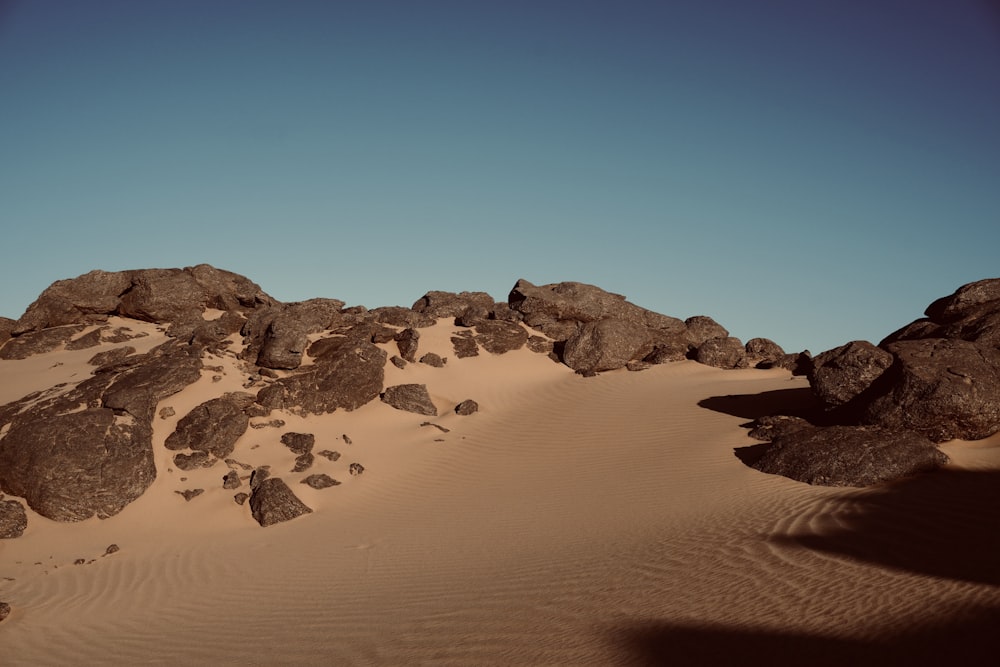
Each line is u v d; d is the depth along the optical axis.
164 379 27.12
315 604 15.11
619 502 20.64
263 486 23.61
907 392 21.28
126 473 22.95
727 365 41.09
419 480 26.33
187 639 13.80
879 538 13.89
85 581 18.34
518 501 22.64
